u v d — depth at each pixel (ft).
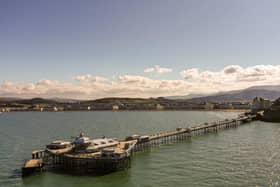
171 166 181.47
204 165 181.78
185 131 310.65
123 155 170.19
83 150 185.16
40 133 390.83
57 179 154.71
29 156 220.84
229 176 155.33
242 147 251.80
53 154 180.55
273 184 141.08
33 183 148.87
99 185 144.66
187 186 140.05
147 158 208.54
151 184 144.56
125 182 148.66
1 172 171.53
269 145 260.42
